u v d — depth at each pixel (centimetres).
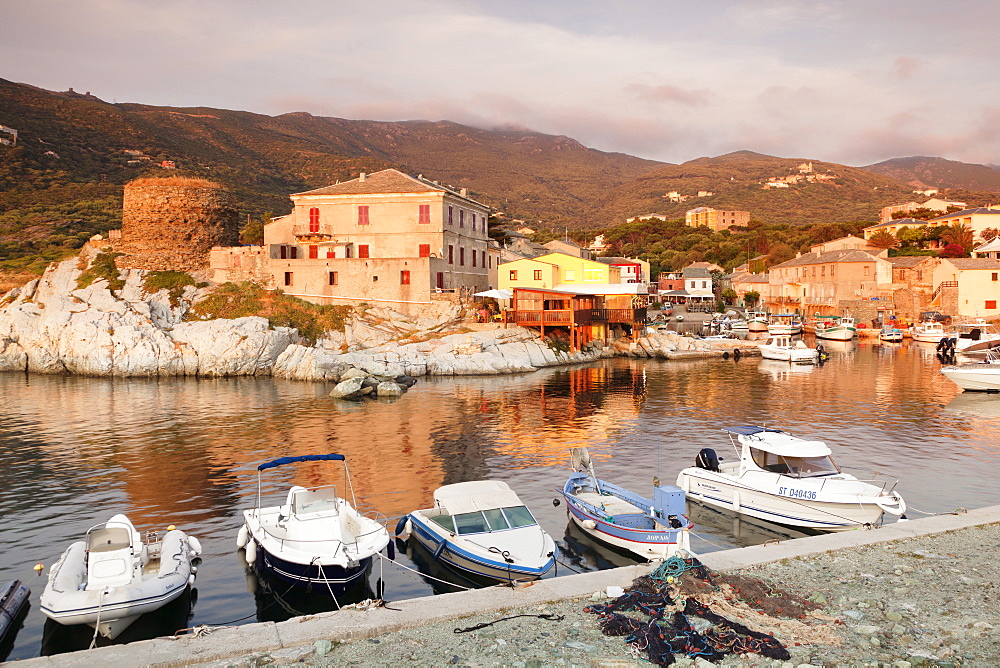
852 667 992
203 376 5997
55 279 6944
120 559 1577
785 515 2209
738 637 1069
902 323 10344
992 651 1034
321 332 6506
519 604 1228
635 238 19838
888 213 18388
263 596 1691
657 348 7688
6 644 1434
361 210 7231
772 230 18912
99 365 5978
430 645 1086
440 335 6512
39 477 2753
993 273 10119
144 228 7356
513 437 3475
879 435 3459
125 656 1045
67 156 17800
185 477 2739
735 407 4369
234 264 7169
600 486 2331
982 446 3197
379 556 1816
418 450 3186
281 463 2153
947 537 1577
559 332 7444
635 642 1066
